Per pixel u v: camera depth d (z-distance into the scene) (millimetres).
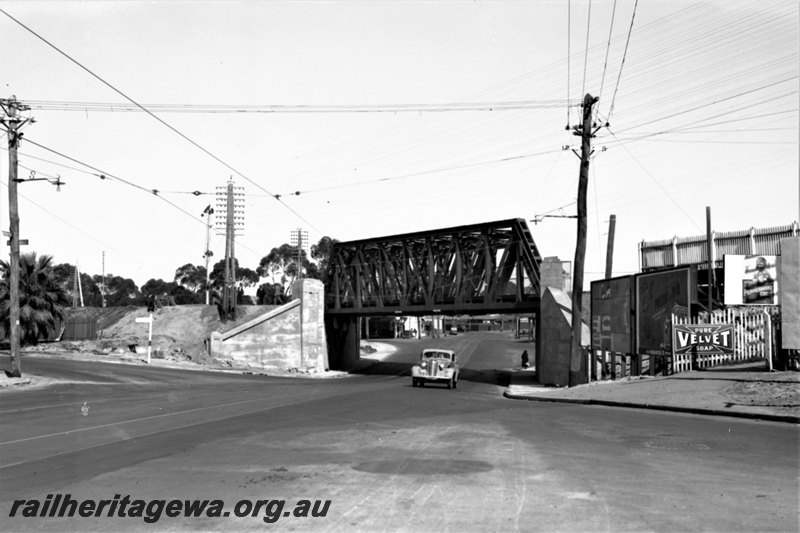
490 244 46000
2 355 48625
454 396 26297
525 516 7145
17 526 7043
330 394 26422
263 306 68062
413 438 13016
